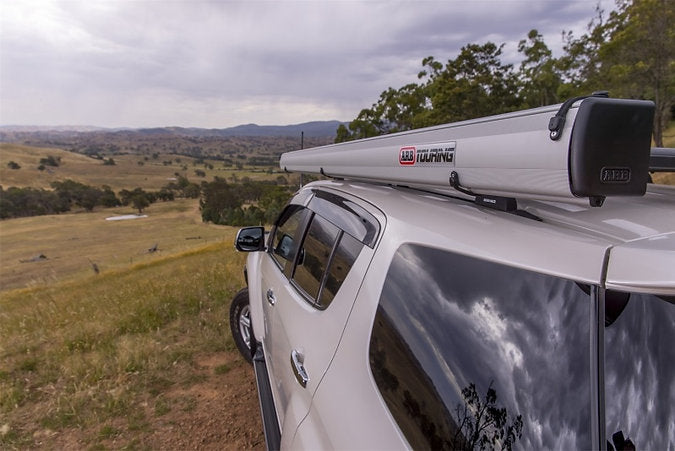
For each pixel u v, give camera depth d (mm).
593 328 928
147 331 4879
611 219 1121
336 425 1386
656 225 1044
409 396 1227
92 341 4707
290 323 2004
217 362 4051
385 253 1468
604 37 28516
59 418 3232
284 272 2471
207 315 5215
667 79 23812
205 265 13250
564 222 1186
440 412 1140
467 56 32312
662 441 903
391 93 45406
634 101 992
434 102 34156
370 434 1272
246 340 3797
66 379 3877
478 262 1176
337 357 1518
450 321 1196
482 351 1108
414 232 1395
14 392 3584
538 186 1059
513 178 1134
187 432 3061
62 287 19625
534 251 1078
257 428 3094
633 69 24109
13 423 3244
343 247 1768
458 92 31906
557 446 929
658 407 920
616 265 905
